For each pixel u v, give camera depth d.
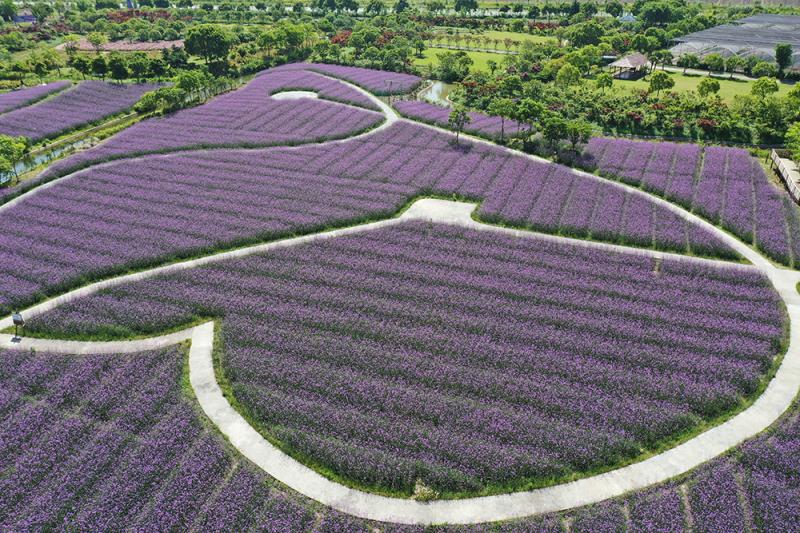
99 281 48.19
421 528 28.02
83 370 37.62
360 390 35.75
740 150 71.94
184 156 72.12
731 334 40.41
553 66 106.06
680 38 129.38
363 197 61.00
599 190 62.06
